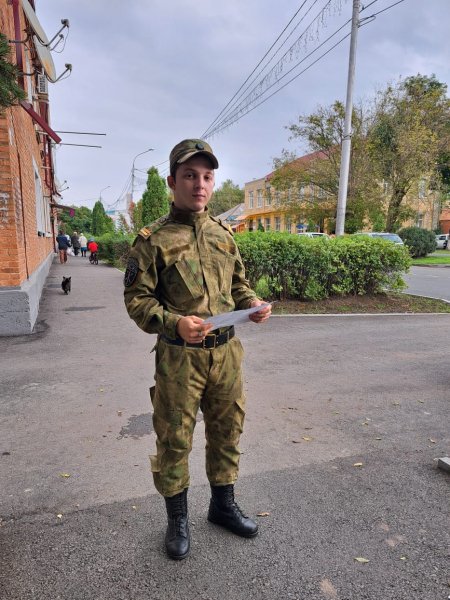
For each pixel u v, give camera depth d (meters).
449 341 6.60
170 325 1.92
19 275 6.76
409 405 4.16
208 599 1.96
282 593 2.00
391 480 2.90
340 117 23.22
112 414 3.88
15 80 3.47
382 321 8.05
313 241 9.40
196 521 2.49
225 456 2.35
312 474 2.97
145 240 2.05
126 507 2.60
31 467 3.03
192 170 2.02
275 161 26.33
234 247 2.24
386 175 24.72
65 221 72.00
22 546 2.28
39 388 4.50
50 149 17.70
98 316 8.20
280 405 4.12
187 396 2.11
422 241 27.55
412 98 24.78
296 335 6.89
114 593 1.99
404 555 2.24
